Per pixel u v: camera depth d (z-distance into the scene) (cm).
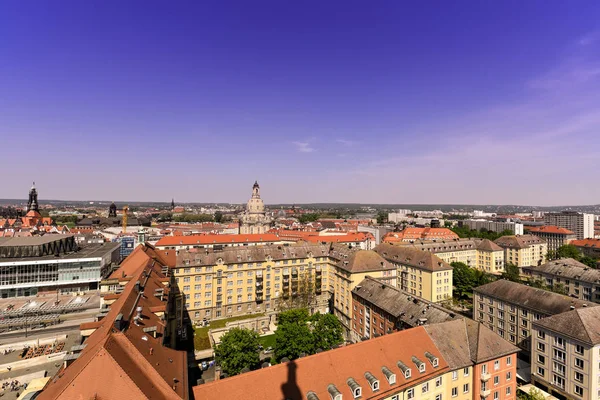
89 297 11888
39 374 6831
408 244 17938
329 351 4938
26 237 13900
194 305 11106
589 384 6288
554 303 8075
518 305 8769
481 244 19225
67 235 14725
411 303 7644
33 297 11900
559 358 6875
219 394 3981
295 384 4381
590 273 11956
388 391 4841
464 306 12700
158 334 5112
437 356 5553
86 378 3266
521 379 7650
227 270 11575
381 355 5197
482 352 5766
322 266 13025
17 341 8394
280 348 7138
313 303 12594
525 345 8612
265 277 12162
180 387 3884
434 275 12638
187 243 17525
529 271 14412
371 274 10631
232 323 10512
